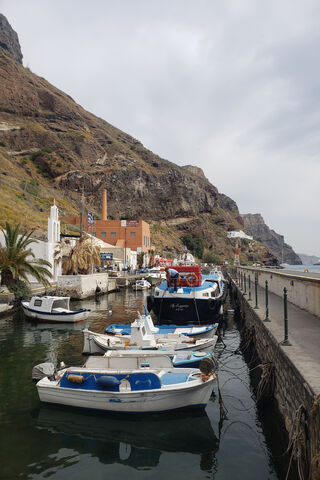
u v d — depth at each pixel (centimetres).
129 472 712
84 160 15638
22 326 2264
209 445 824
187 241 16800
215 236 19325
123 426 923
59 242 4119
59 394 1020
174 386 971
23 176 12338
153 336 1538
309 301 1568
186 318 2259
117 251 7256
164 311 2294
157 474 706
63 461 755
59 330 2144
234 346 1878
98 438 859
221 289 3025
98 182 15112
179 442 841
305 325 1289
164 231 16275
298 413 672
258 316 1525
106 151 17300
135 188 16275
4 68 17162
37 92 18100
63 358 1533
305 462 645
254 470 719
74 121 17938
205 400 1002
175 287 2312
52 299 2406
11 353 1617
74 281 3653
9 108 16238
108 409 980
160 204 17500
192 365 1234
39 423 934
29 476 697
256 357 1582
